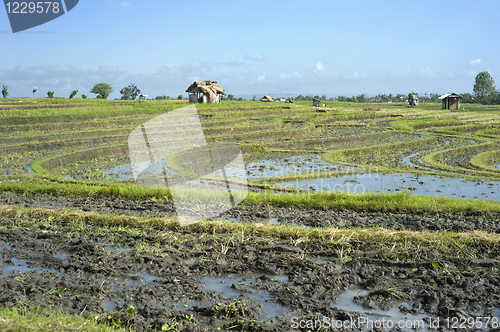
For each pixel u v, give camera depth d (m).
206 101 50.47
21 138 21.75
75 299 4.64
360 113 43.09
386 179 13.69
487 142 23.33
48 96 48.22
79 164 17.70
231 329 4.02
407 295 4.74
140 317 4.18
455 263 5.65
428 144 23.86
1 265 5.71
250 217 8.42
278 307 4.54
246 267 5.61
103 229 7.30
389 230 6.75
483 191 11.89
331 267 5.50
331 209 9.19
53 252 6.26
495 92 88.62
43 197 10.46
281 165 16.83
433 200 9.25
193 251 6.15
